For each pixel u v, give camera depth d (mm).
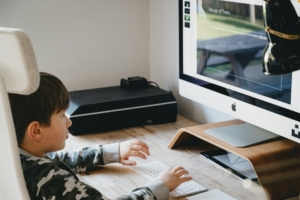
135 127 2010
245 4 1474
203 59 1710
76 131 1906
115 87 2203
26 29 2139
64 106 1191
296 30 1250
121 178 1514
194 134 1652
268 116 1449
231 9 1535
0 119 925
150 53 2402
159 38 2303
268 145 1521
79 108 1903
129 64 2377
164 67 2303
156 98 2041
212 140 1581
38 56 2182
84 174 1542
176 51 2189
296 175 1432
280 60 1273
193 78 1783
